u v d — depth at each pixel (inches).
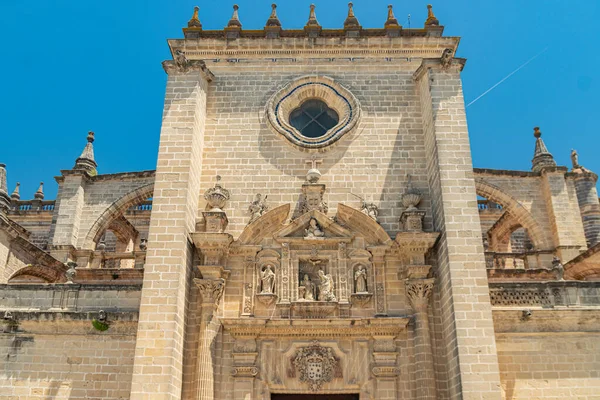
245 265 906.1
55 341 861.2
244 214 953.5
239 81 1050.1
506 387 817.5
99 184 1412.4
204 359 826.2
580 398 815.1
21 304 892.6
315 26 1074.7
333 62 1064.8
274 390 837.2
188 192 903.1
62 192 1379.2
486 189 1360.7
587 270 1183.6
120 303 890.7
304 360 845.2
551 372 826.2
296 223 924.0
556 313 845.2
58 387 839.7
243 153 992.9
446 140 923.4
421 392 813.2
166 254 856.3
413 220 908.6
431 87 966.4
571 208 1328.7
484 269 830.5
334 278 900.6
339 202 957.2
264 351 853.2
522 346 837.2
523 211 1349.7
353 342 857.5
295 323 851.4
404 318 845.2
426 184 970.1
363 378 837.8
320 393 837.8
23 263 1141.1
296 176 976.3
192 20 1096.8
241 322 847.1
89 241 1360.7
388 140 1002.1
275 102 1030.4
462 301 812.0
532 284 875.4
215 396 829.2
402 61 1063.6
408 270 870.4
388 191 966.4
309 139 997.8
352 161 984.9
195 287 889.5
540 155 1422.2
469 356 781.3
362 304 879.7
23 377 844.6
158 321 813.2
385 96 1035.9
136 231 1644.9
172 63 997.2
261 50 1071.6
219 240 881.5
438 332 857.5
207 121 1017.5
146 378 782.5
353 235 922.7
